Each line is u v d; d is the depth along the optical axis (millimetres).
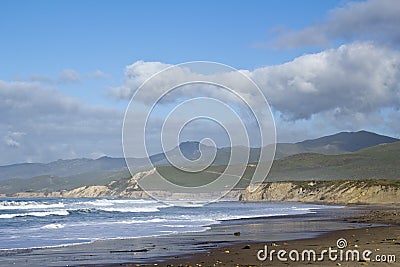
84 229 29438
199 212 51781
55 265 15891
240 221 37125
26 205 67250
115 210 52656
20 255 18172
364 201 102312
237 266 15156
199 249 19547
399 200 98688
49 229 29516
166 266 15523
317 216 45469
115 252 18859
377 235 24656
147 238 24031
